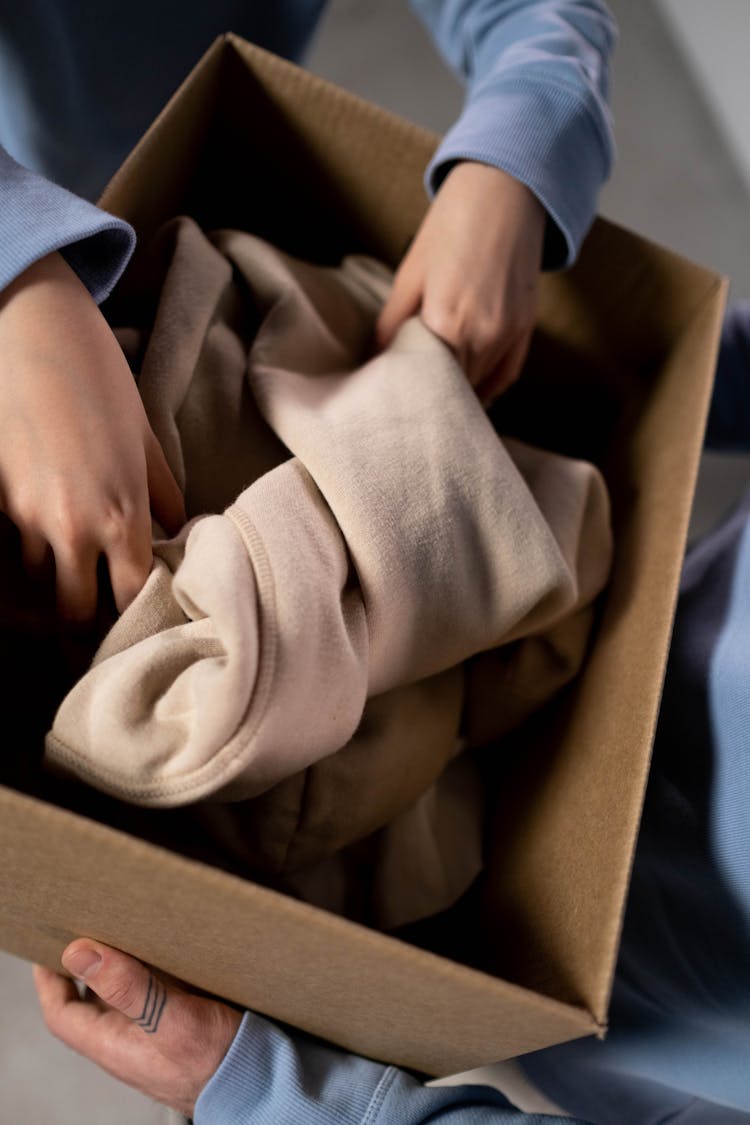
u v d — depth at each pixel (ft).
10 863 1.25
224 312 1.97
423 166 2.17
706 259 5.18
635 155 5.34
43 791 1.50
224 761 1.25
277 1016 1.65
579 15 2.28
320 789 1.61
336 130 2.17
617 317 2.21
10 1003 3.51
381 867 1.83
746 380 2.55
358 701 1.42
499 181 1.95
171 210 2.22
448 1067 1.65
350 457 1.57
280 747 1.31
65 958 1.51
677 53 5.63
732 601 1.94
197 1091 1.68
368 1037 1.56
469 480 1.63
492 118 1.98
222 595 1.27
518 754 2.03
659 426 2.06
